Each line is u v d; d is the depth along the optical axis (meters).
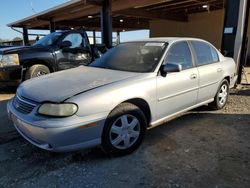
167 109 3.60
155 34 20.62
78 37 7.40
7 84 6.46
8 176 2.66
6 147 3.33
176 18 16.83
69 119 2.57
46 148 2.65
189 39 4.23
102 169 2.78
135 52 3.93
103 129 2.83
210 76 4.39
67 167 2.83
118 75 3.29
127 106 3.03
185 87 3.81
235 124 4.17
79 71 3.68
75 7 11.72
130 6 10.98
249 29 13.43
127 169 2.78
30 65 6.54
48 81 3.21
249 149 3.25
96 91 2.80
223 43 7.39
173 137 3.64
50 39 7.23
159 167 2.82
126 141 3.06
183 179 2.59
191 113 4.77
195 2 12.59
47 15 14.56
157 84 3.35
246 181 2.55
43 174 2.69
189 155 3.09
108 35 10.24
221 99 4.94
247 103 5.48
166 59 3.62
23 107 2.89
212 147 3.31
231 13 7.06
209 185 2.48
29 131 2.69
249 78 8.80
